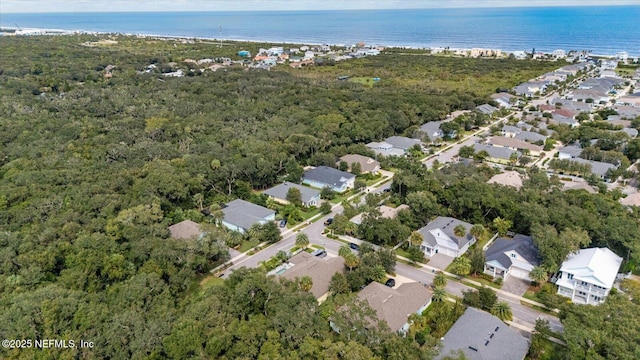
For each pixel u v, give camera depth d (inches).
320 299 2208.4
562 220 2655.0
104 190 3056.1
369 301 2027.6
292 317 1788.9
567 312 1847.9
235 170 3543.3
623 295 1920.5
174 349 1676.9
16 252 2383.1
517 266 2455.7
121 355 1689.2
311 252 2741.1
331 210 3348.9
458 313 2064.5
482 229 2699.3
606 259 2340.1
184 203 3238.2
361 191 3671.3
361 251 2532.0
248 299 1968.5
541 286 2353.6
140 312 1902.1
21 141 4138.8
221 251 2571.4
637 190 3511.3
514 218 2866.6
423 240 2701.8
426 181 3292.3
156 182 3137.3
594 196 2947.8
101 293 2095.2
